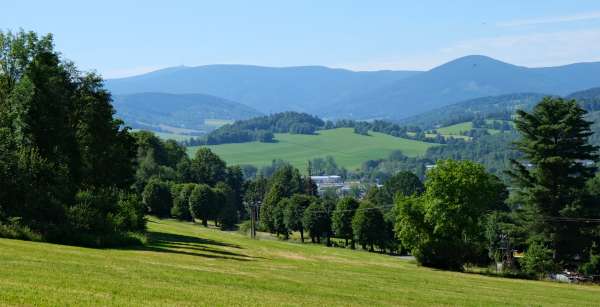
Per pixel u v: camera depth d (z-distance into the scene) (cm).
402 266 7500
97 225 5128
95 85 6831
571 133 7806
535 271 7531
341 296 3384
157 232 7850
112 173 6962
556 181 7888
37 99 5481
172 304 2411
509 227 8250
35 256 3422
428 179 7450
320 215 13275
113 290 2583
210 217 14712
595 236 7781
